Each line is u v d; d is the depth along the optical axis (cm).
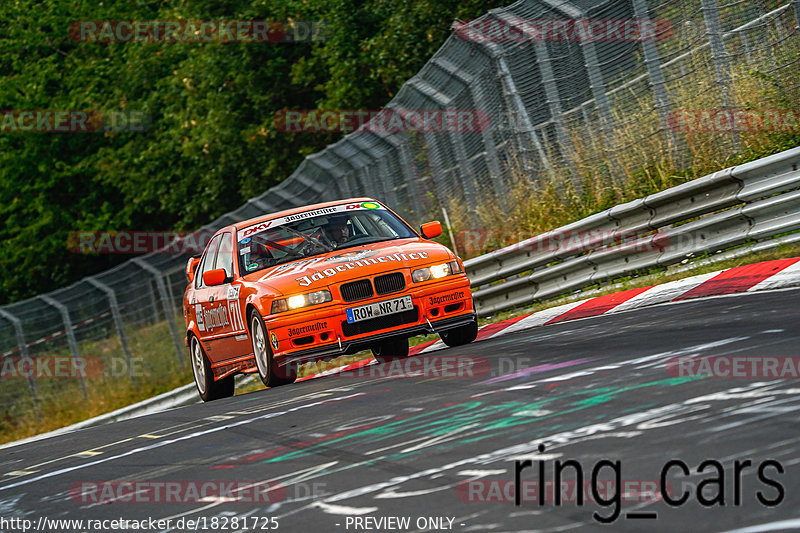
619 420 1567
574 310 3534
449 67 4984
